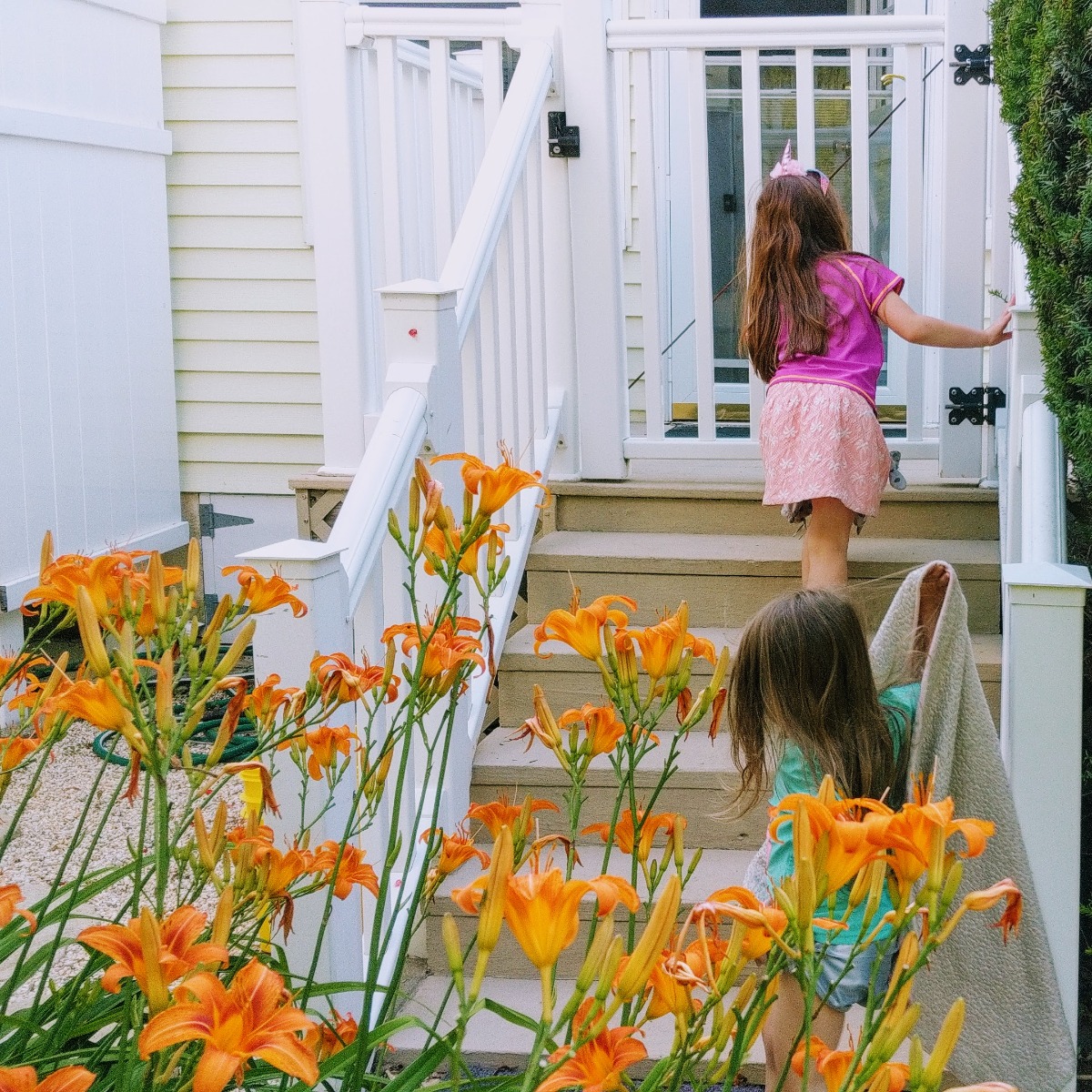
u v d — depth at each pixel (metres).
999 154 4.13
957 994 2.39
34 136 5.50
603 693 3.70
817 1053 1.21
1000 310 4.36
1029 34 3.25
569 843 1.60
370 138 4.75
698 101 4.26
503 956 3.15
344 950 2.55
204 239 6.55
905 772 2.34
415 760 3.15
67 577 1.55
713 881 3.21
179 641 1.55
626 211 5.99
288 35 6.30
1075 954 2.59
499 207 3.65
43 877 4.07
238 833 1.64
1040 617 2.54
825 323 3.67
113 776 5.03
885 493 4.17
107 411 6.09
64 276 5.77
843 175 5.97
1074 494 3.63
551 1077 1.08
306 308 6.50
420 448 3.04
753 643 2.31
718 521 4.27
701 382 4.41
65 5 5.70
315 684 1.79
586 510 4.33
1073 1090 2.43
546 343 4.36
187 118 6.47
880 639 2.50
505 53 6.46
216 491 6.72
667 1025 2.89
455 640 1.65
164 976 1.09
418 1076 1.64
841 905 2.15
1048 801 2.57
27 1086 1.10
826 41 4.17
